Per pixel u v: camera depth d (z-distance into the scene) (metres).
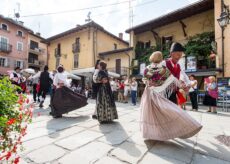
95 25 23.14
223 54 11.67
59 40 27.97
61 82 5.29
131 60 19.91
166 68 3.04
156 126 2.91
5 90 1.61
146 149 2.75
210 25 15.23
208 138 3.33
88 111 6.41
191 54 13.59
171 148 2.79
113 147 2.84
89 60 23.22
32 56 37.84
